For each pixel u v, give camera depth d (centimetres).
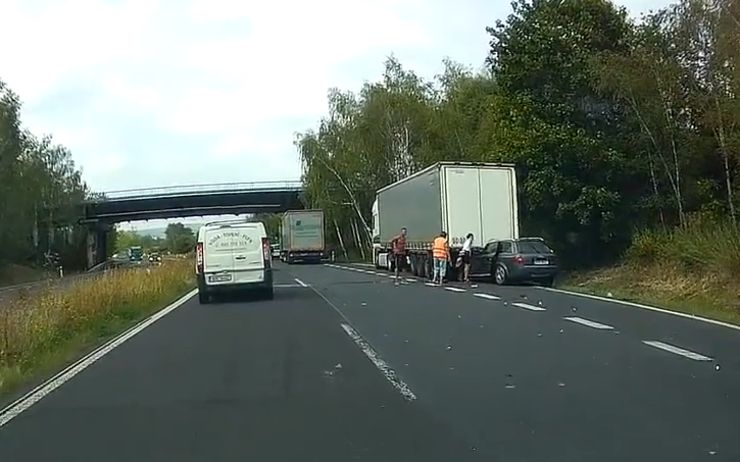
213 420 931
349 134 7006
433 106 6581
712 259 2675
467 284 3275
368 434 848
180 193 8206
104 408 1017
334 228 8156
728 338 1503
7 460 786
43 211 7744
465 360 1305
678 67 3178
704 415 899
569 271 3675
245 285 2647
